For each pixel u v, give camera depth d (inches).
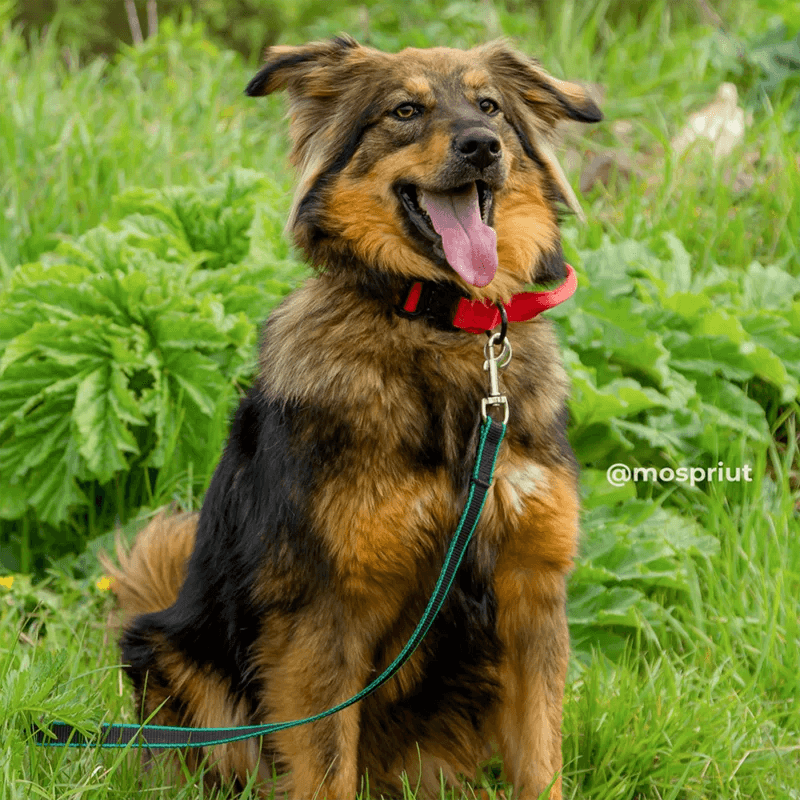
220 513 185.8
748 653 221.0
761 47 404.8
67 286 267.3
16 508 259.0
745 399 266.4
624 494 246.5
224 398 258.5
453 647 175.8
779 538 241.0
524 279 182.2
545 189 188.7
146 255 284.2
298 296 184.5
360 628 169.2
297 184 186.7
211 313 268.5
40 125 383.2
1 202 340.2
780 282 299.1
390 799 188.9
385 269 172.9
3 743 170.4
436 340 171.0
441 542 168.7
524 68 193.2
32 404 256.5
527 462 168.4
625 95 414.3
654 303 282.4
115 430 253.9
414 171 172.1
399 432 164.9
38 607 244.2
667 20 474.0
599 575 227.6
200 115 427.8
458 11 473.7
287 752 171.2
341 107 183.9
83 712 175.0
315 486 163.5
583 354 267.1
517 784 177.0
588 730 193.3
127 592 215.3
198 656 189.6
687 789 183.6
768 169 358.9
